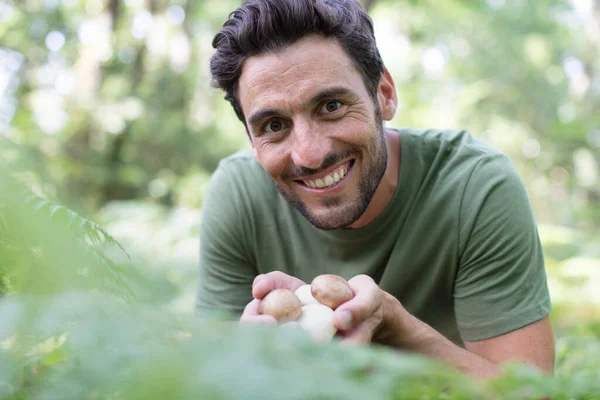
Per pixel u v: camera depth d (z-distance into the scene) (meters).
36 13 9.72
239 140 13.30
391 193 1.88
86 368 0.68
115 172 9.80
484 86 13.95
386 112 1.85
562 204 12.91
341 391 0.57
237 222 2.08
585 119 6.76
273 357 0.61
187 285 5.30
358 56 1.60
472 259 1.82
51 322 0.71
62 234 1.09
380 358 0.66
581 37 19.94
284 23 1.53
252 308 1.33
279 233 2.05
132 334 0.69
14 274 1.09
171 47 13.13
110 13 10.23
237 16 1.61
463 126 13.47
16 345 0.85
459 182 1.85
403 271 1.92
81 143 9.26
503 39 17.03
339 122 1.59
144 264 4.90
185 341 0.66
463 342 2.08
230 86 1.71
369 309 1.29
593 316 4.44
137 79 11.81
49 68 9.48
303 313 1.28
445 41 16.91
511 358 1.74
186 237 6.64
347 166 1.66
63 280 1.00
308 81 1.54
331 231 1.92
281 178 1.69
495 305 1.79
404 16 13.32
